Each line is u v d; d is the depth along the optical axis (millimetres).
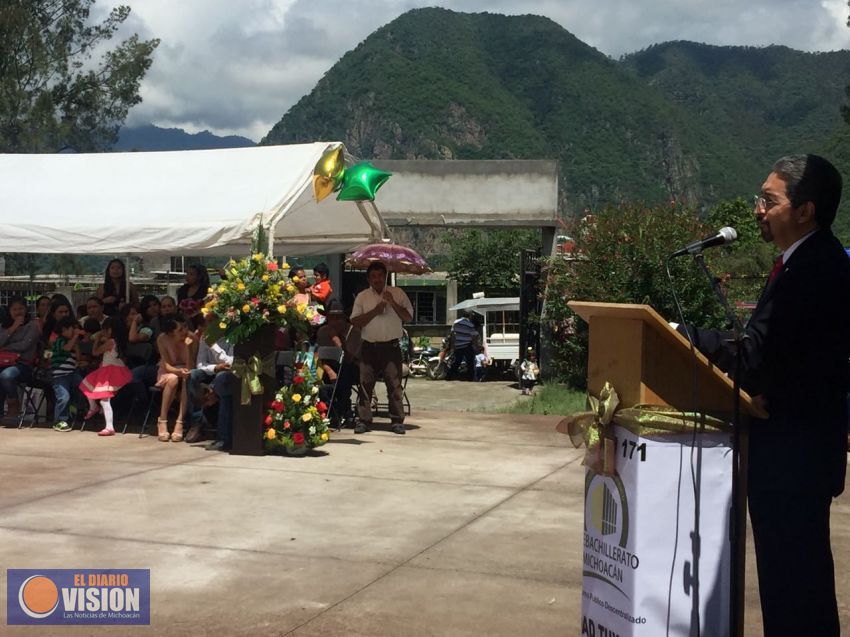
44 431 10562
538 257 18141
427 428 11070
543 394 14906
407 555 5660
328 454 9164
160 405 10859
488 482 7867
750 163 160125
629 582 3350
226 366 9359
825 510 3252
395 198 17922
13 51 29812
